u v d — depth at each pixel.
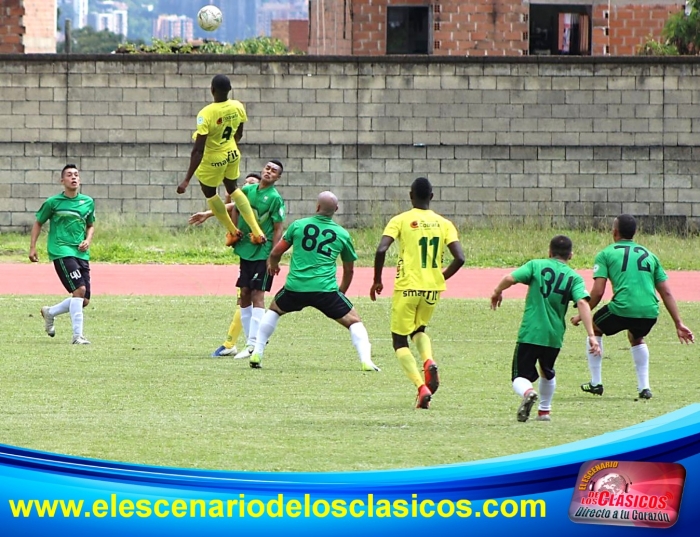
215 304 30.19
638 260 18.14
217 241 44.00
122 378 19.34
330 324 26.92
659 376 20.25
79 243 23.41
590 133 46.62
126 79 46.62
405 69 46.53
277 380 19.39
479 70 46.50
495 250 42.19
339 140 46.69
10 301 30.22
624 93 46.50
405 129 46.66
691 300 32.19
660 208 46.75
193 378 19.47
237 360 21.59
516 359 15.94
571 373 20.59
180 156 46.72
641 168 46.66
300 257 19.97
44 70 46.62
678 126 46.56
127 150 46.75
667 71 46.44
